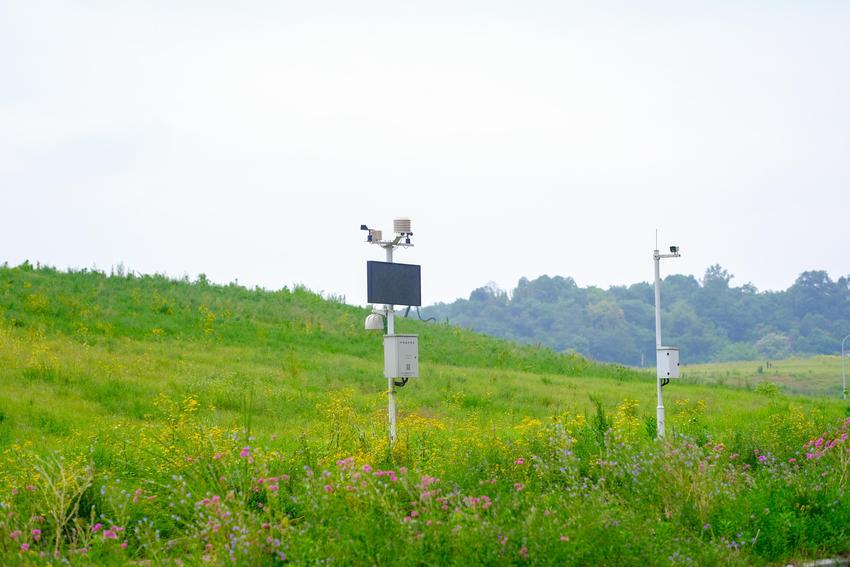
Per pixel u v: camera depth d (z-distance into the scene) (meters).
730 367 117.06
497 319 166.00
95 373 21.28
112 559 7.23
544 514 7.70
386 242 13.95
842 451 10.97
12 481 9.19
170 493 8.82
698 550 7.79
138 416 17.91
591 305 164.88
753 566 7.96
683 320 165.62
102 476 9.24
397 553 6.92
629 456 10.23
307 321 34.72
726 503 8.86
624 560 7.04
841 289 185.88
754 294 188.25
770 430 14.23
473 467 10.17
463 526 7.18
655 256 16.25
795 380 87.06
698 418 18.91
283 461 9.95
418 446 12.38
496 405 23.98
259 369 25.05
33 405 17.09
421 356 33.59
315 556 6.91
